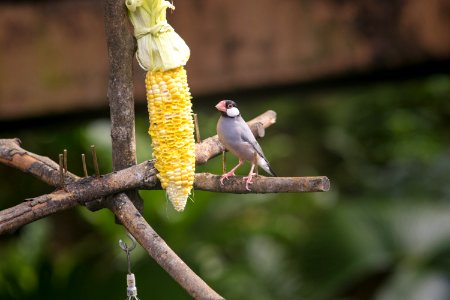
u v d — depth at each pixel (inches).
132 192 221.6
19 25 384.8
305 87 406.3
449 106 697.6
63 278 457.7
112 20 211.9
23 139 550.0
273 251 561.6
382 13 382.6
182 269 189.0
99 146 545.3
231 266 539.5
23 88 387.2
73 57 388.5
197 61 382.9
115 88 216.4
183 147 209.0
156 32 207.2
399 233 529.3
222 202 544.4
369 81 413.4
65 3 386.3
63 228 609.6
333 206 565.0
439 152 671.1
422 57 385.7
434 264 512.1
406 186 572.1
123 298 445.1
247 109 685.9
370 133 709.9
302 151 716.7
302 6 382.0
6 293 463.8
